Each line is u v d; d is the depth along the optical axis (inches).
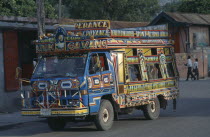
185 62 1353.3
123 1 1733.5
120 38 463.8
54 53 440.1
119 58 460.4
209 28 1541.6
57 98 408.8
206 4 1752.0
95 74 418.9
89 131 440.8
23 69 707.4
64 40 430.3
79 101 400.5
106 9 1764.3
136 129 438.0
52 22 703.7
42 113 409.1
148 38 521.0
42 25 585.3
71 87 402.6
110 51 448.8
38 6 583.2
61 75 416.5
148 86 506.3
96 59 423.2
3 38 635.5
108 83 435.8
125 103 461.7
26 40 718.5
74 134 425.7
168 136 386.3
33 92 425.1
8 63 644.7
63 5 1716.3
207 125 446.9
